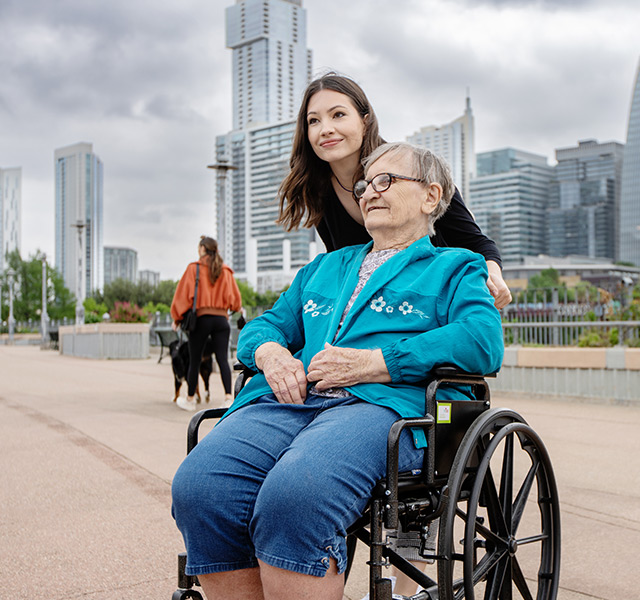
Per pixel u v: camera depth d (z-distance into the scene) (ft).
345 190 9.26
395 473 5.92
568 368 29.55
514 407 26.99
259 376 7.47
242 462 6.33
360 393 6.63
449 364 6.48
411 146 7.68
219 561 6.22
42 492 14.15
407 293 7.08
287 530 5.72
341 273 7.84
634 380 27.68
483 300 6.87
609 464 16.61
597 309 34.68
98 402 28.71
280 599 5.78
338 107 8.64
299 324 8.10
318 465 5.84
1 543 11.16
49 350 98.58
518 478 15.23
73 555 10.62
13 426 22.20
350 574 10.14
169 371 47.29
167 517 12.51
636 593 9.27
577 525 12.10
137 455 17.65
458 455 6.31
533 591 9.16
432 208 7.63
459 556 6.26
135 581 9.64
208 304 24.79
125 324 65.77
